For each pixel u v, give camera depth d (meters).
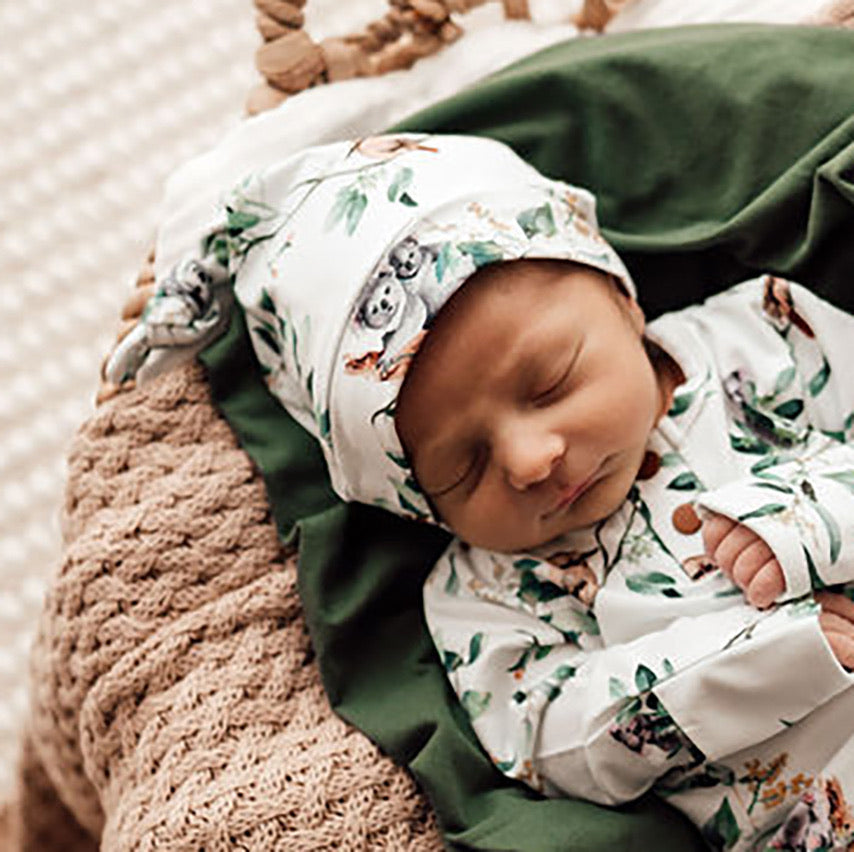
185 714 1.01
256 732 1.02
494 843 0.96
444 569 1.11
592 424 0.98
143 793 1.00
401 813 0.98
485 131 1.20
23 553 1.68
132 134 1.84
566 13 1.38
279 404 1.14
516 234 0.99
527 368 0.97
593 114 1.18
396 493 1.04
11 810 1.48
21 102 1.85
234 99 1.85
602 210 1.19
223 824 0.95
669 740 0.96
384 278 0.98
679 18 1.28
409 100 1.27
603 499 1.03
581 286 1.01
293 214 1.05
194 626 1.05
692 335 1.12
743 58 1.14
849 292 1.11
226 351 1.14
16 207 1.81
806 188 1.08
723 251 1.16
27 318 1.77
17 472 1.71
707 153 1.15
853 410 1.06
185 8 1.89
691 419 1.07
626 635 1.03
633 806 1.00
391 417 0.98
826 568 0.94
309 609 1.06
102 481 1.11
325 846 0.95
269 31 1.26
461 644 1.06
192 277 1.12
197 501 1.09
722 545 0.97
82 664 1.06
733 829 0.98
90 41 1.88
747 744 0.95
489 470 1.00
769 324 1.10
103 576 1.06
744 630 0.94
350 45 1.27
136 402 1.13
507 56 1.28
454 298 0.98
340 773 0.98
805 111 1.11
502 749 1.02
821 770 0.95
